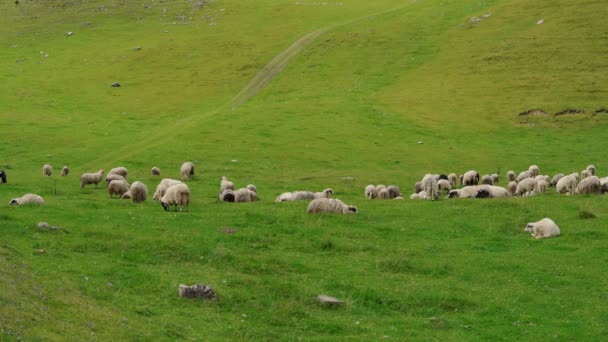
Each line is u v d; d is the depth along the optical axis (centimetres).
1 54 11525
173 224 2814
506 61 8931
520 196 3722
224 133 6450
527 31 9794
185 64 10562
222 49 11106
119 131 6975
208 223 2862
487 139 6588
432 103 7831
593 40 9088
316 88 8912
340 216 3039
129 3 14575
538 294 2150
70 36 12462
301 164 5450
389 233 2838
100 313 1712
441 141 6475
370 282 2202
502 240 2752
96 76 10181
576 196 3516
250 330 1747
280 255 2455
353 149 6050
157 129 7069
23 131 6781
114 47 11719
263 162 5456
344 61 9944
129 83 9800
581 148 6169
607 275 2303
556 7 10438
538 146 6294
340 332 1811
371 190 3931
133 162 5344
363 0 14200
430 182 3600
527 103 7600
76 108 8412
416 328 1867
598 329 1855
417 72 9119
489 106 7638
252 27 12312
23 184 4322
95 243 2434
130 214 3014
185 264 2303
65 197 3731
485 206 3269
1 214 2777
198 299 1945
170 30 12562
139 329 1659
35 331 1473
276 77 9638
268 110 7531
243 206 3278
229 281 2105
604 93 7675
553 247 2634
